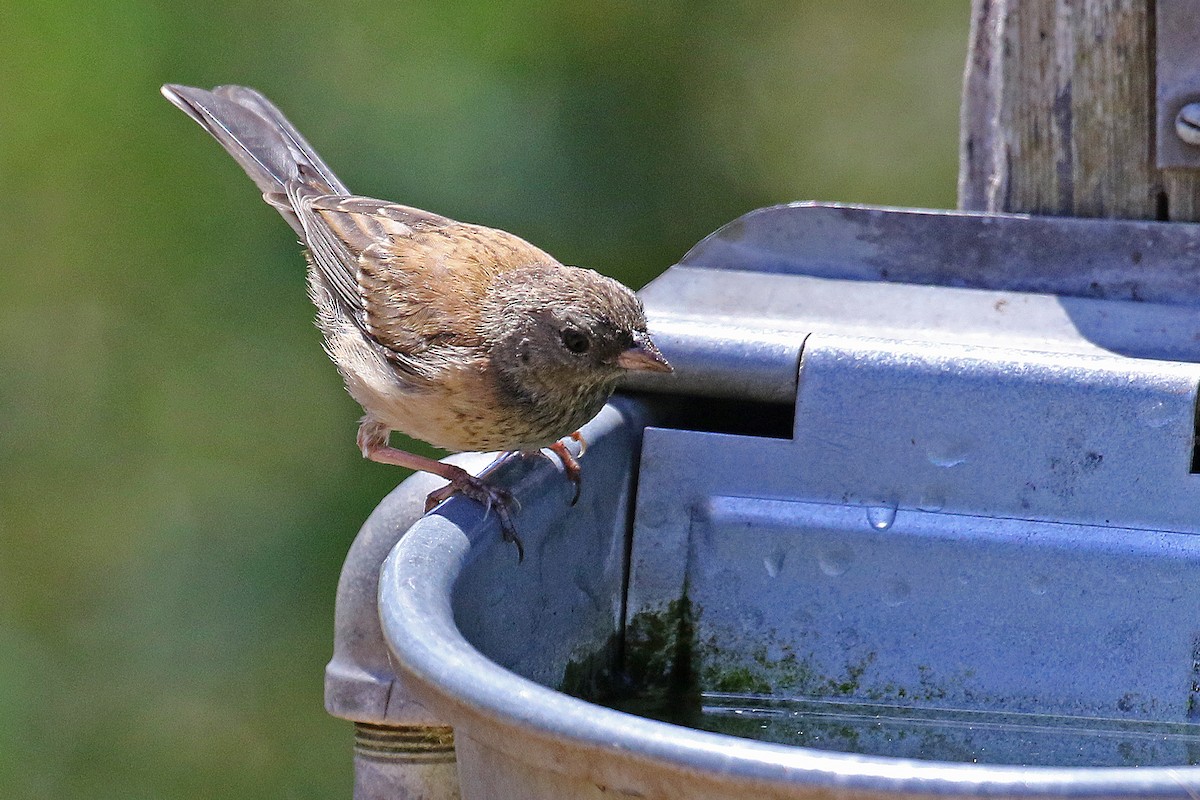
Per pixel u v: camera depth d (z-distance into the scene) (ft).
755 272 23.48
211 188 59.21
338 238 27.17
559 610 19.21
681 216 61.21
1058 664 19.69
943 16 64.59
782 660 20.43
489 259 25.77
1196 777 11.02
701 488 20.76
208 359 58.34
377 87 58.34
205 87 58.95
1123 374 19.80
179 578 56.44
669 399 22.90
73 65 58.65
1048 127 24.06
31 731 54.80
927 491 20.22
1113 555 19.61
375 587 20.76
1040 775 11.07
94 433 57.77
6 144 58.44
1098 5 23.56
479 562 16.79
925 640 20.02
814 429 20.47
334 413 57.57
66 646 55.88
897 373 20.30
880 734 19.65
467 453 26.53
